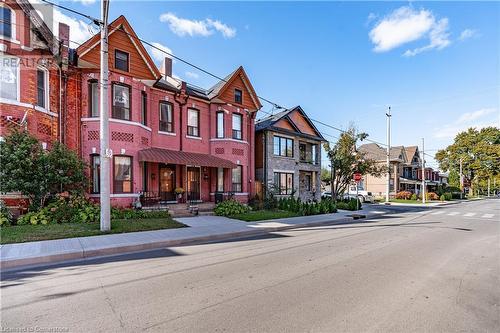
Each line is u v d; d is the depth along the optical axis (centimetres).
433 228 1321
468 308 436
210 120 1948
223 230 1107
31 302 443
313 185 2895
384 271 622
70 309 418
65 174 1161
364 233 1159
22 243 808
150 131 1612
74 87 1388
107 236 927
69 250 743
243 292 489
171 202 1727
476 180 6088
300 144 2783
